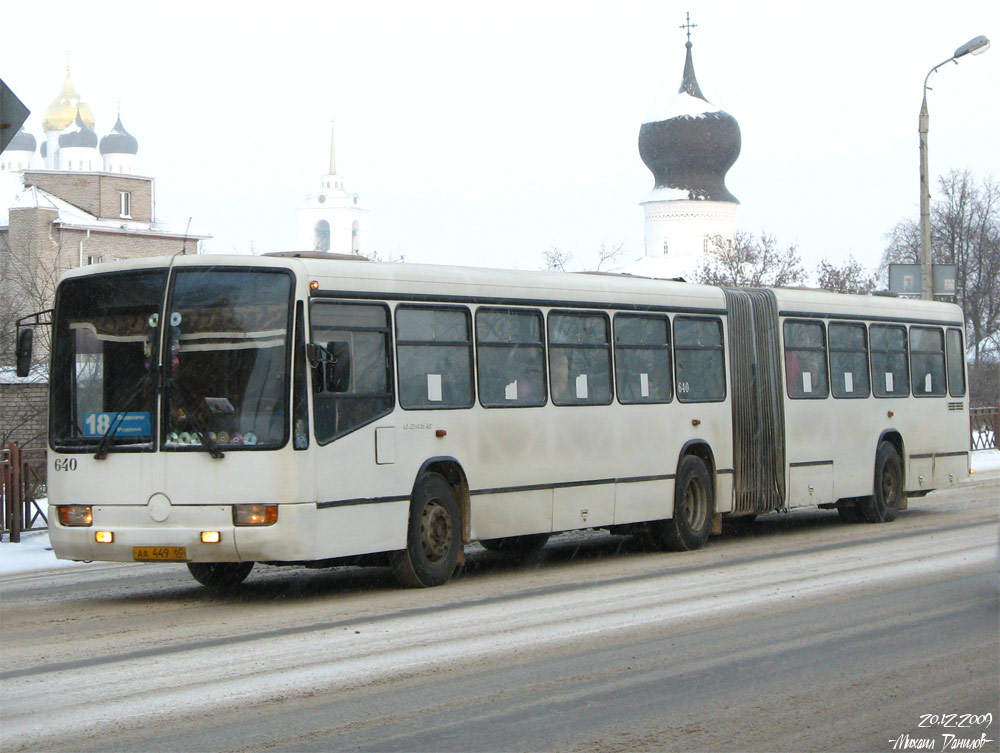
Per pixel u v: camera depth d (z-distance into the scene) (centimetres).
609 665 1023
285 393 1319
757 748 793
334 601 1380
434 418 1479
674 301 1858
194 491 1325
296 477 1312
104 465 1362
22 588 1566
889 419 2262
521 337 1609
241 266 1349
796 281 5644
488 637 1142
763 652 1072
